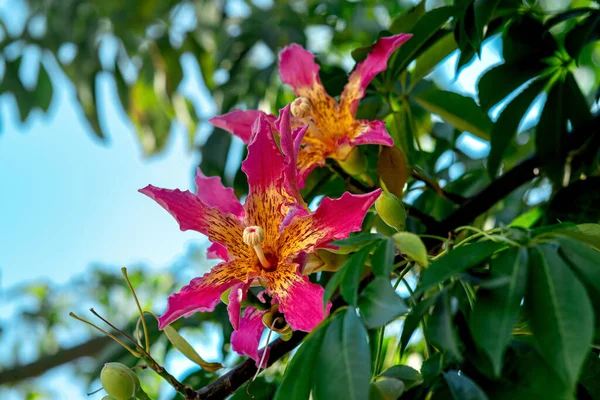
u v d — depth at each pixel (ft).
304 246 2.06
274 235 2.13
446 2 3.54
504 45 2.66
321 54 3.69
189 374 2.64
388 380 1.82
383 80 2.66
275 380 2.46
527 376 1.76
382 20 3.99
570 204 2.53
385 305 1.76
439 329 1.75
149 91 4.51
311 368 1.78
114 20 4.43
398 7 3.92
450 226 2.47
